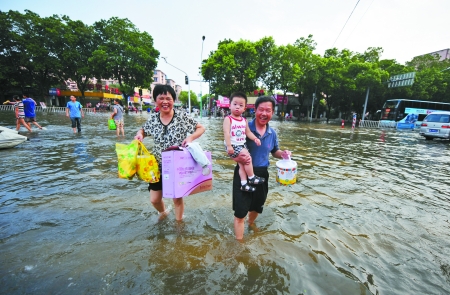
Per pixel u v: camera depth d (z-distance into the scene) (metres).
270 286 1.88
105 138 8.98
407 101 24.00
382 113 25.78
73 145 7.39
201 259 2.19
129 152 2.49
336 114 44.81
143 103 68.19
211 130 14.05
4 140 6.45
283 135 13.02
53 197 3.45
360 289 1.88
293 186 4.31
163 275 1.97
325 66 30.28
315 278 1.99
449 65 32.97
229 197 3.70
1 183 3.94
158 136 2.68
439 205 3.67
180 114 2.70
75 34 31.42
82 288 1.79
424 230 2.87
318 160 6.69
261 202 2.64
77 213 2.99
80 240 2.42
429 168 6.17
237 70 28.38
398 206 3.57
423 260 2.29
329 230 2.79
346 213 3.26
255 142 2.47
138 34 34.25
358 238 2.64
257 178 2.43
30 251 2.20
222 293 1.80
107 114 29.41
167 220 2.91
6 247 2.24
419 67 34.66
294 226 2.87
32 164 5.11
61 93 41.47
